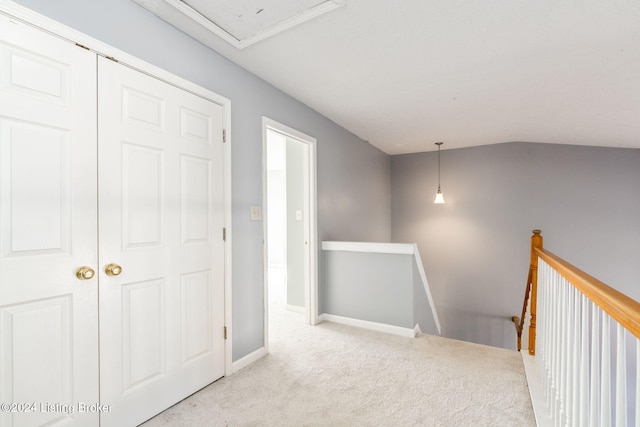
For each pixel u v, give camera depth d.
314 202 3.22
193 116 1.93
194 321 1.92
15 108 1.21
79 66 1.40
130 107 1.59
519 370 2.25
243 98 2.31
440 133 4.02
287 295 3.75
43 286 1.29
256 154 2.44
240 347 2.26
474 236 4.75
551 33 1.79
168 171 1.78
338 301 3.29
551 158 4.30
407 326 2.91
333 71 2.35
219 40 1.95
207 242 2.01
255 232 2.43
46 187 1.30
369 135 4.16
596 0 1.50
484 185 4.68
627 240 4.00
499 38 1.87
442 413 1.75
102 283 1.48
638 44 1.86
